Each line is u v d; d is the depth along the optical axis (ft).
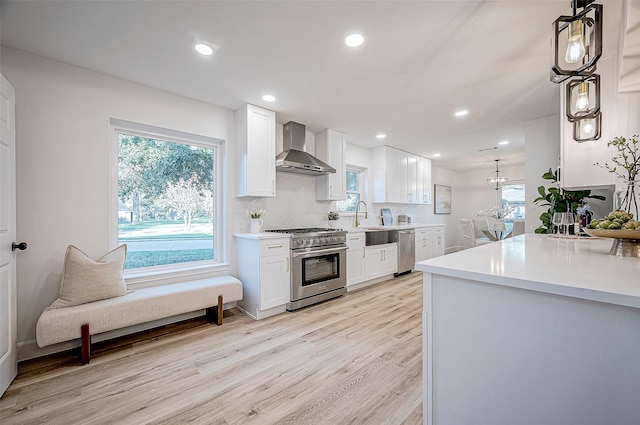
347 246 12.42
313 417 4.94
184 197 10.16
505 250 5.05
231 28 6.04
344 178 14.05
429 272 3.59
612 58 6.98
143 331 8.55
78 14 5.58
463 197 26.16
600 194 10.36
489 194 24.50
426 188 20.20
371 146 16.88
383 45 6.66
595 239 6.68
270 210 12.18
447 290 3.50
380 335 8.28
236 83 8.61
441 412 3.53
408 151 18.22
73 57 7.18
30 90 7.02
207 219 10.68
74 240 7.61
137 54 7.04
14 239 6.10
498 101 9.98
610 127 7.01
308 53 7.00
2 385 5.53
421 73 7.98
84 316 6.63
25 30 6.08
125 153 8.96
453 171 25.82
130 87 8.50
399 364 6.68
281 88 8.96
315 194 14.03
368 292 12.99
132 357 7.00
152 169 9.52
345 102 10.09
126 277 8.42
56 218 7.36
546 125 11.59
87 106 7.80
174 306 8.05
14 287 6.07
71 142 7.57
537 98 9.71
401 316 9.86
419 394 5.57
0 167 5.59
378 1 5.26
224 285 9.17
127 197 9.00
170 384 5.90
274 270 10.00
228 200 10.73
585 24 3.81
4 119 5.74
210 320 9.46
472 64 7.51
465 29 6.07
